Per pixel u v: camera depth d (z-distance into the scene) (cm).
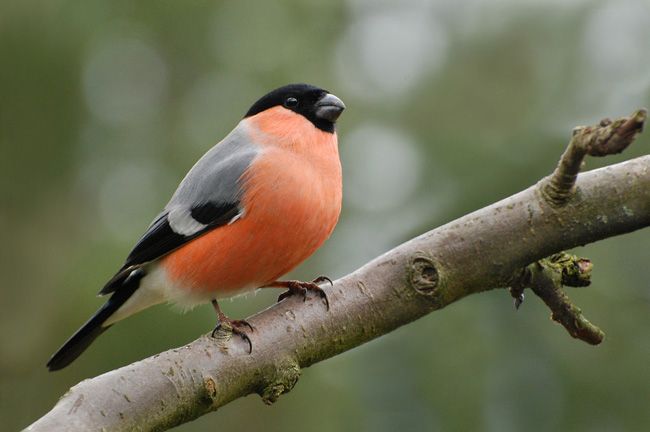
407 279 585
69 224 1261
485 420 995
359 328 585
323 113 827
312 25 1370
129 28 1298
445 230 590
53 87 1244
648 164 569
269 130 820
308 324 577
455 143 1184
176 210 802
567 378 1002
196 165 848
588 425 995
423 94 1316
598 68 1252
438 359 1023
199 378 535
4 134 1241
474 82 1313
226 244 771
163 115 1323
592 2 1295
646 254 1072
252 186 766
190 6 1318
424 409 1017
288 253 779
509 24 1325
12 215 1250
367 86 1338
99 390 503
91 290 1145
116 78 1318
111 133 1294
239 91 1316
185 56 1335
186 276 794
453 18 1366
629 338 1018
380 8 1385
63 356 833
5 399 1177
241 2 1345
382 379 1048
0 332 1202
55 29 1232
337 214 807
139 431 509
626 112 1185
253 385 561
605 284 1049
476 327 1030
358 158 1250
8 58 1220
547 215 571
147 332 1089
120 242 1170
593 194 567
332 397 1097
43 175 1259
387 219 1179
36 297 1229
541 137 1152
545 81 1276
